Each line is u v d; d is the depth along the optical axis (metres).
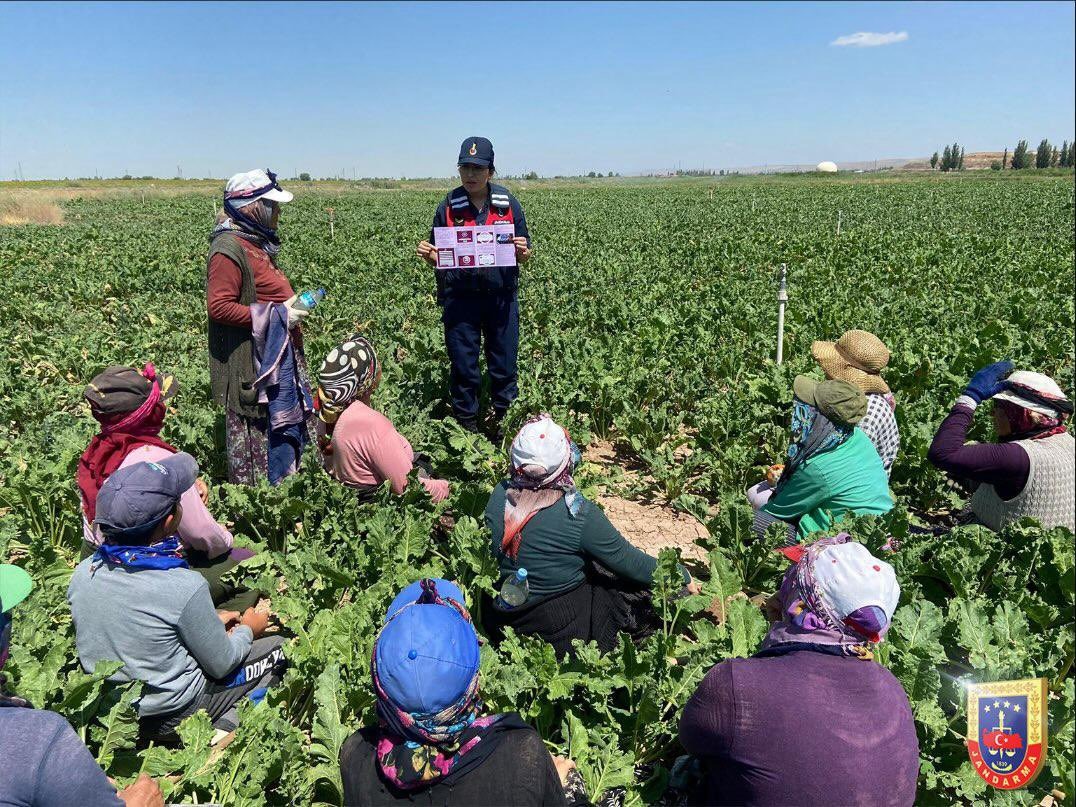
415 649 1.79
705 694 2.16
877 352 4.71
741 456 5.74
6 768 1.80
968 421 4.11
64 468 5.16
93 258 18.06
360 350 4.60
